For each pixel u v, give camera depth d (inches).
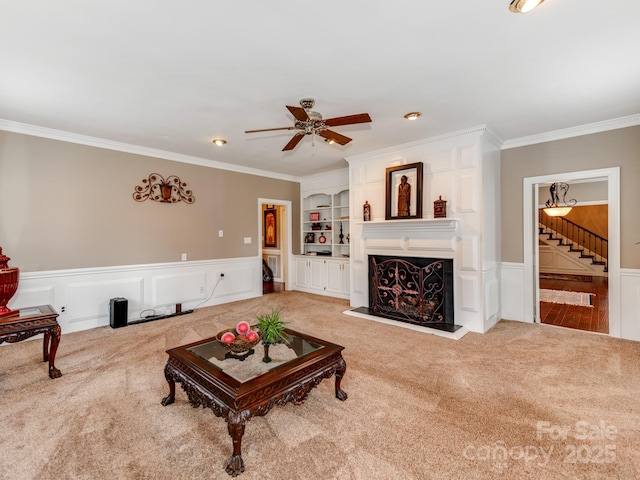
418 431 74.0
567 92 107.9
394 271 170.6
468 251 146.1
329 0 64.4
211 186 203.0
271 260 315.0
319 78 97.1
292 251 257.9
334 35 76.3
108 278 161.0
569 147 146.3
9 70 91.1
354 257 192.2
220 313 183.0
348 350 124.3
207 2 64.6
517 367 108.0
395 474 61.0
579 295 231.0
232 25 72.2
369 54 84.7
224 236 210.4
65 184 147.6
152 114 124.7
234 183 215.9
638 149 130.9
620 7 66.7
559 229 356.2
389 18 70.2
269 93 106.8
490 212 151.9
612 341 132.5
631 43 80.0
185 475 61.1
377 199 178.4
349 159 192.2
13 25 71.1
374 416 80.2
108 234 160.6
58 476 60.5
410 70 92.9
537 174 154.8
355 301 192.4
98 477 60.3
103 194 158.9
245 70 92.1
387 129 143.3
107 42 78.2
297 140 119.6
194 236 194.7
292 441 70.9
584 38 78.1
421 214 157.2
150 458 65.5
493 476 60.3
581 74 95.7
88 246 154.3
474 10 67.8
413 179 160.9
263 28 73.3
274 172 239.5
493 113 126.0
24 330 96.7
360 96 109.8
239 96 109.0
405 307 165.9
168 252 183.2
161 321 166.4
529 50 83.1
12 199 134.7
